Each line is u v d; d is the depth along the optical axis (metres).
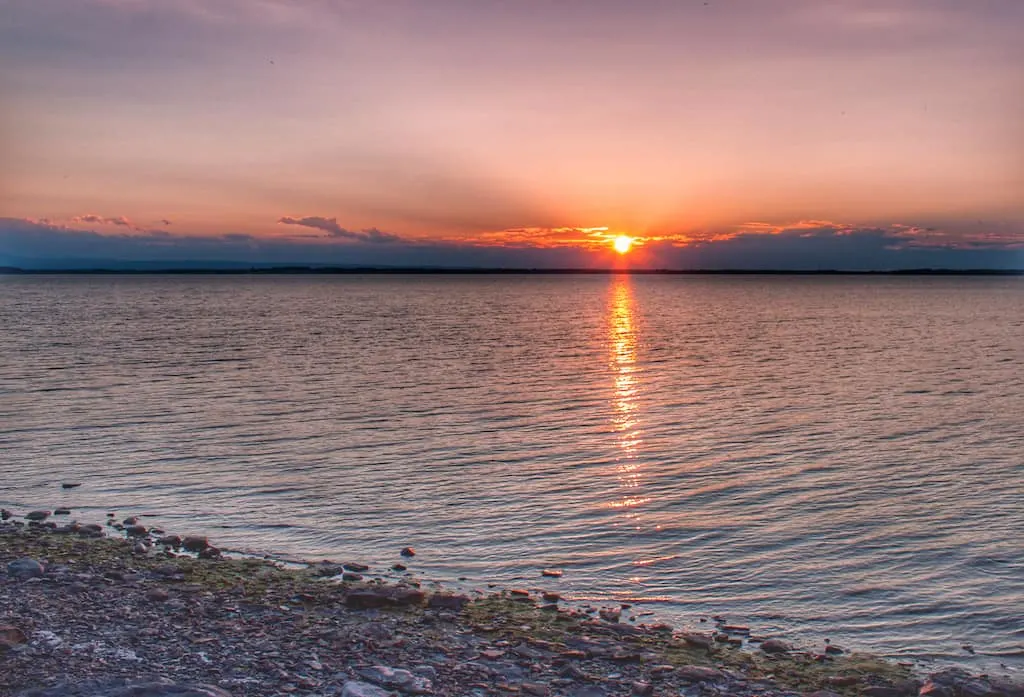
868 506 20.52
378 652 11.27
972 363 54.22
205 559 15.91
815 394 40.34
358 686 9.82
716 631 13.08
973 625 13.48
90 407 35.44
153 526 18.69
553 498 21.23
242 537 17.91
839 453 26.77
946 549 17.27
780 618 13.73
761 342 70.88
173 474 23.75
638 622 13.42
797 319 104.81
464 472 24.16
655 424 32.19
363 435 29.89
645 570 15.98
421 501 20.91
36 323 89.44
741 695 10.40
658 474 23.91
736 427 31.44
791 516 19.66
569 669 10.91
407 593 13.53
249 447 27.67
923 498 21.27
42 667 10.26
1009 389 42.00
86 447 27.39
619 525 18.88
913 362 54.97
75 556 15.83
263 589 14.03
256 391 40.78
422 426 31.73
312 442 28.56
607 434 30.12
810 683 10.87
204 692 9.24
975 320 101.50
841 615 13.87
